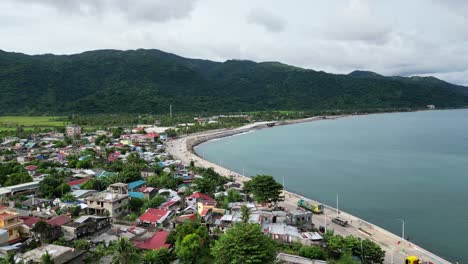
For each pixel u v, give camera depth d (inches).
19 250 2443.4
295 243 2795.3
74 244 2529.5
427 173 6574.8
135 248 2452.0
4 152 6742.1
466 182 5846.5
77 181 4534.9
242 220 3026.6
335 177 6328.7
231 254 2096.5
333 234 3112.7
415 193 5246.1
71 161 5723.4
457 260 3122.5
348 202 4810.5
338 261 2497.5
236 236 2162.9
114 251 2331.4
